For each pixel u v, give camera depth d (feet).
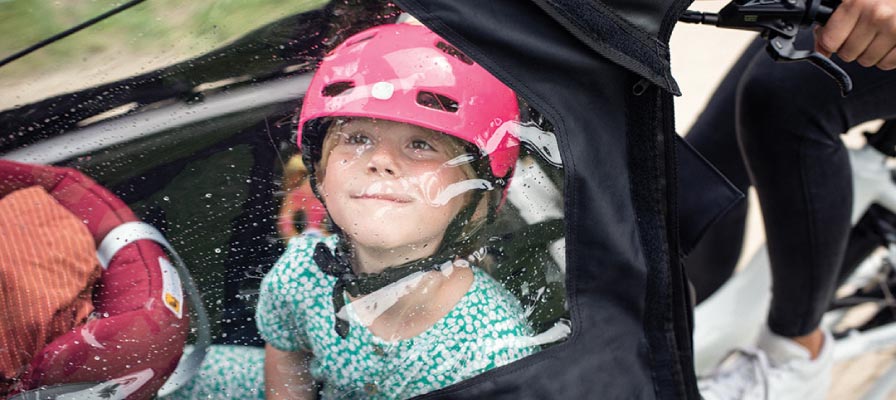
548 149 3.38
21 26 3.11
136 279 3.05
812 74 5.29
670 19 3.40
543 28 3.24
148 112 3.13
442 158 3.26
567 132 3.33
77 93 3.10
